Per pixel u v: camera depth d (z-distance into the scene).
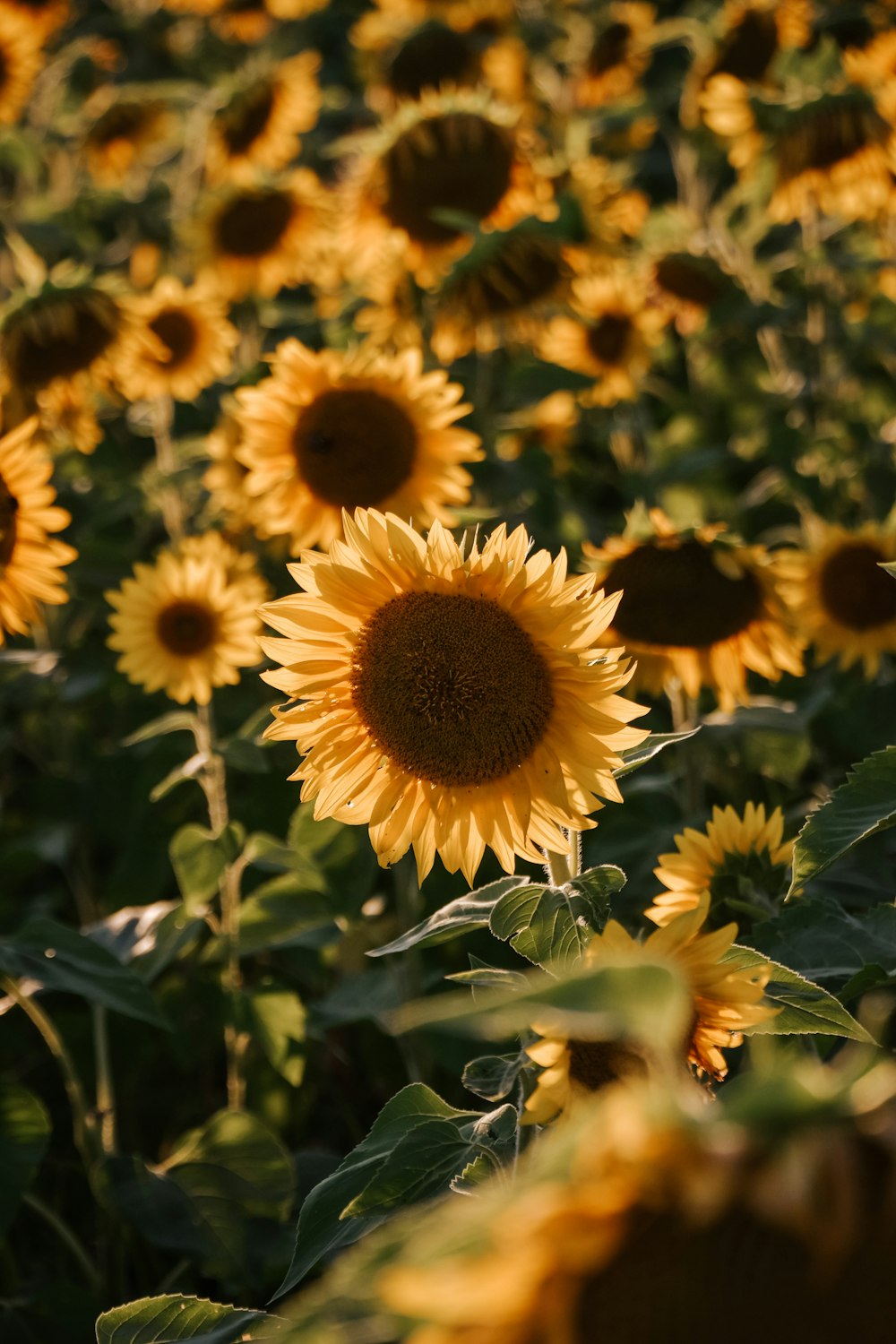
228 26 8.78
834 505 4.62
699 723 3.04
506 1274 0.75
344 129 8.38
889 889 2.64
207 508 4.68
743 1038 1.95
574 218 3.97
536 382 4.02
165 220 7.11
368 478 3.15
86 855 4.07
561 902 1.64
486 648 1.78
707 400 5.59
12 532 2.65
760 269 5.36
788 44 5.41
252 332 5.58
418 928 1.78
